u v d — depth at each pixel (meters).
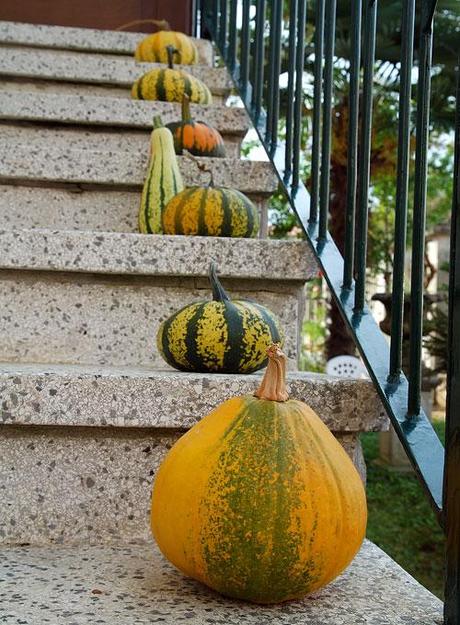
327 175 1.49
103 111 2.45
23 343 1.50
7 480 1.09
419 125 0.99
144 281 1.54
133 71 2.84
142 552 1.04
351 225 1.33
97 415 1.08
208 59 3.19
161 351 1.31
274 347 0.88
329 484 0.82
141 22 3.12
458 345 0.76
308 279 1.58
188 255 1.52
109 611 0.82
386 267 7.01
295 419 0.85
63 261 1.48
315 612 0.83
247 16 2.47
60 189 2.01
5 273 1.49
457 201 0.77
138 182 2.00
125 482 1.10
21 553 1.03
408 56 1.10
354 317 1.22
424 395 5.36
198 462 0.83
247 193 2.10
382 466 4.78
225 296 1.30
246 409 0.85
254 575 0.81
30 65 2.77
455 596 0.75
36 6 3.41
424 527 3.78
